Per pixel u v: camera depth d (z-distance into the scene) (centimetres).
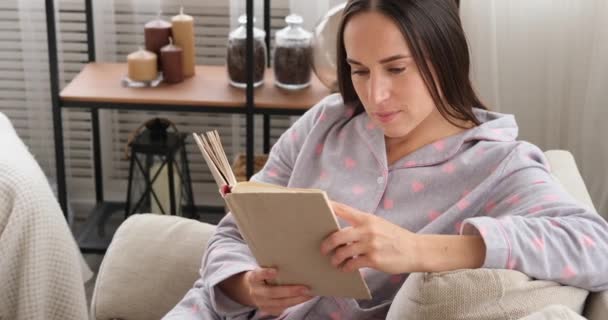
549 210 132
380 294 145
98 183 278
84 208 289
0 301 157
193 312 149
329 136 156
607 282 128
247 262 147
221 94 233
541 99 251
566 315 108
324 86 240
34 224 155
